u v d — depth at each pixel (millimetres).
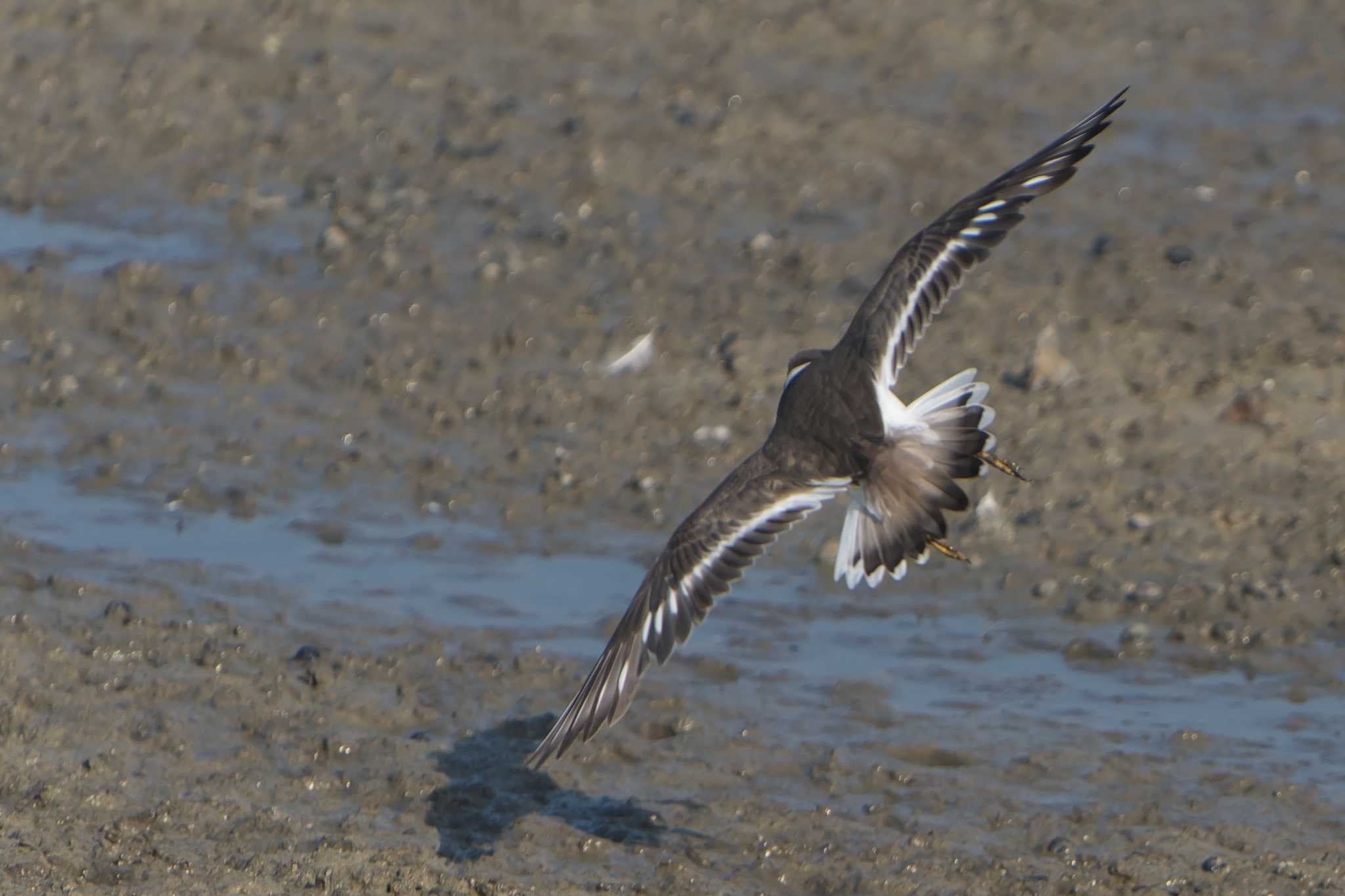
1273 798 10531
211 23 24734
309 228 19516
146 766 10633
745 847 10078
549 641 12398
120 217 19750
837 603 13039
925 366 16406
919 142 21875
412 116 22344
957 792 10609
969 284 18156
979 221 9898
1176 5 27156
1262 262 18688
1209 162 21516
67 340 16938
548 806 10461
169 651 11922
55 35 24141
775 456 9562
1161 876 9734
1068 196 20484
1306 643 12359
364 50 24391
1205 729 11336
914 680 11977
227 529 13969
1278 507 14117
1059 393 15914
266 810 10227
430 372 16516
